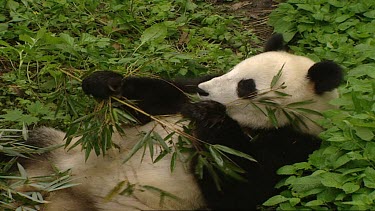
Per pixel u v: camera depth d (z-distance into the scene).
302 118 10.30
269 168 10.09
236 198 10.14
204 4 16.58
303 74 10.43
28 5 15.22
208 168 9.51
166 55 13.49
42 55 13.41
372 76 11.22
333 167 9.59
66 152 11.04
